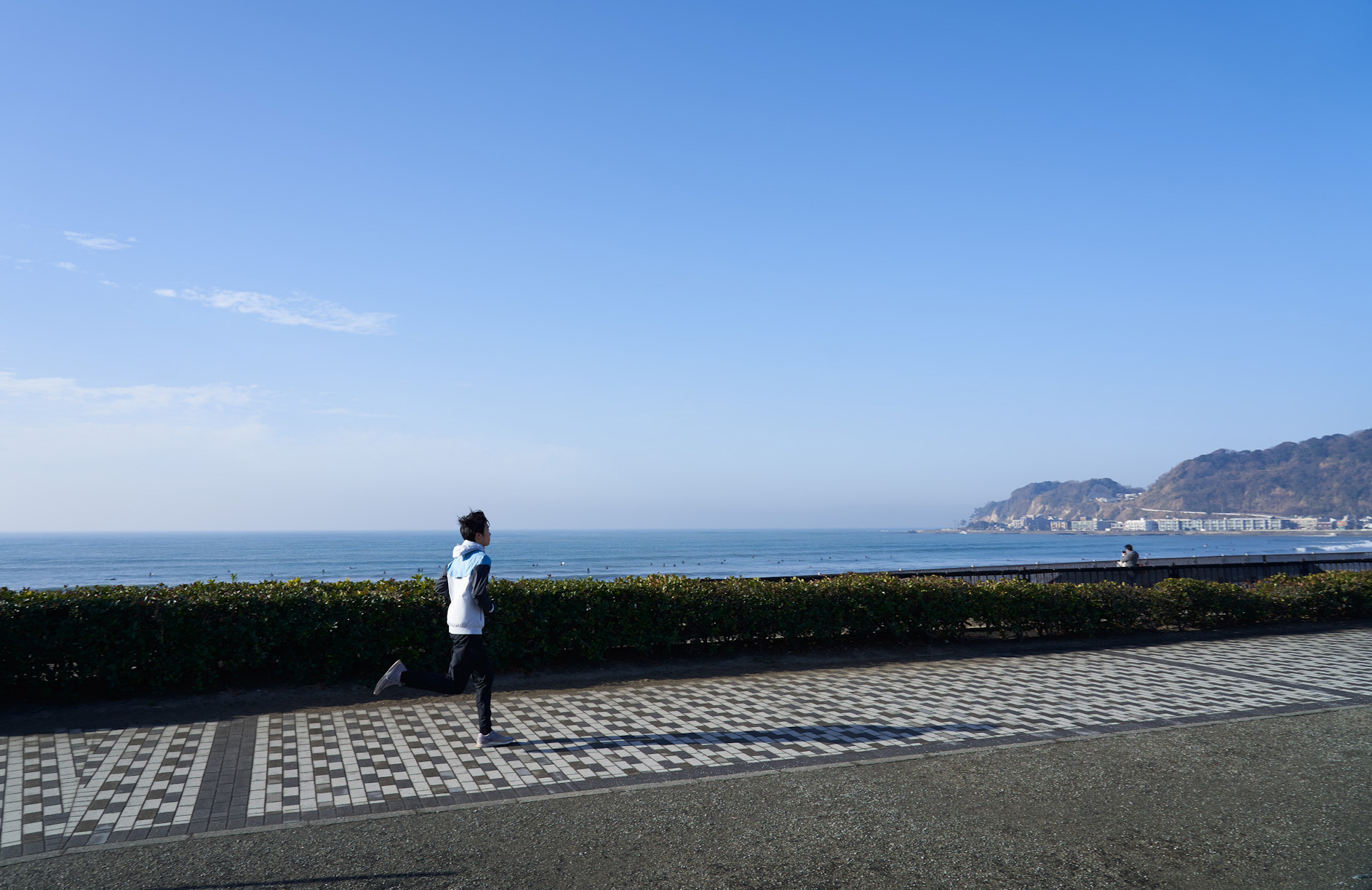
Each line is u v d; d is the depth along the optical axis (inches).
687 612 369.4
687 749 229.8
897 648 408.2
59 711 266.8
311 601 303.3
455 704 285.1
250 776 203.3
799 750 228.2
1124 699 297.3
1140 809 180.1
